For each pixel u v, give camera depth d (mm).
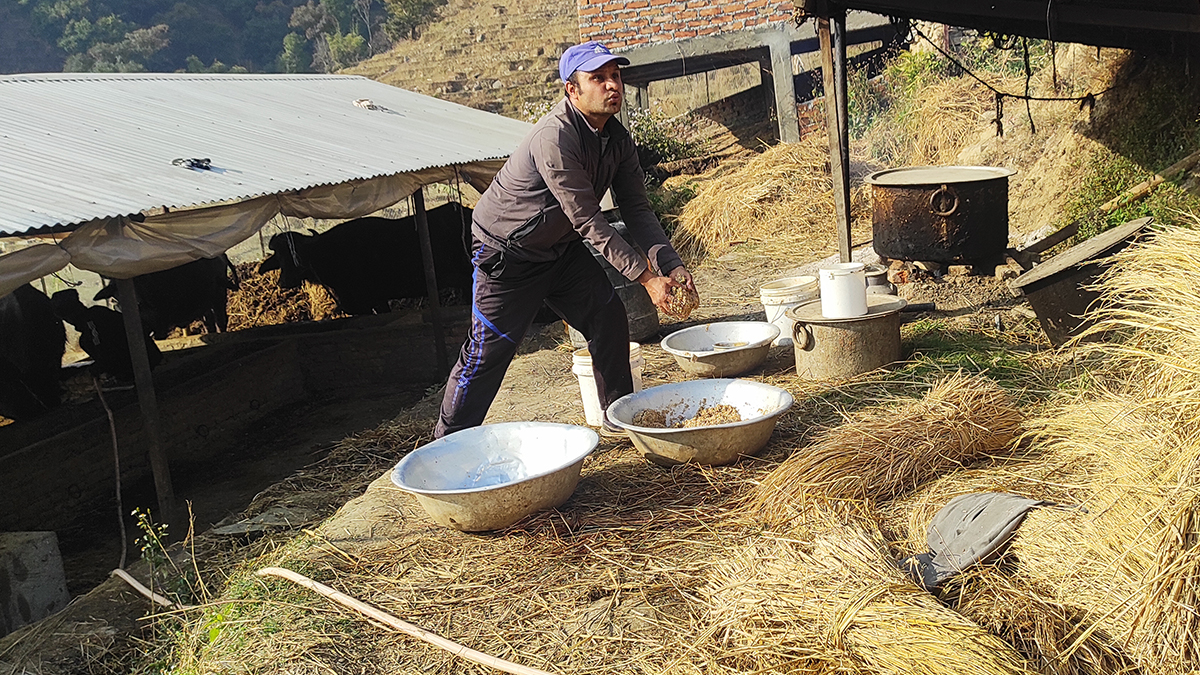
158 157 7395
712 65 15148
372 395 10586
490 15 42000
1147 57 7969
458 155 9734
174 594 4379
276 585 3699
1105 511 2828
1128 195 7078
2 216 5535
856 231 10125
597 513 3824
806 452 3846
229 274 13156
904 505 3520
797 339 5145
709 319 7484
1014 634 2621
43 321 8992
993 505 3133
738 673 2643
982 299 6316
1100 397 3848
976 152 9727
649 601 3148
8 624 5266
